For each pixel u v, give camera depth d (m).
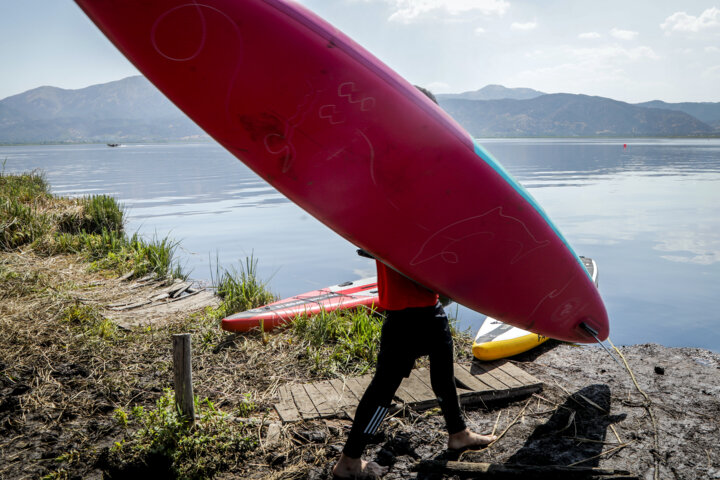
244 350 4.19
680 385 3.45
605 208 15.46
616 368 3.79
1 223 7.66
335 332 4.46
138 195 20.19
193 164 46.62
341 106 2.17
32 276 5.82
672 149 83.88
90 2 1.89
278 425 2.94
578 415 3.07
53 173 34.44
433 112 2.36
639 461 2.57
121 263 7.03
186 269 8.58
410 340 2.39
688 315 6.31
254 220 13.93
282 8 2.06
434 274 2.46
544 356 4.09
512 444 2.77
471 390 3.26
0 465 2.56
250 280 5.97
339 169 2.26
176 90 2.07
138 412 2.92
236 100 2.08
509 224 2.60
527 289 2.83
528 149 86.31
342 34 2.22
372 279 6.35
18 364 3.64
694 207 15.55
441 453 2.69
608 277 8.11
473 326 5.86
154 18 1.92
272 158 2.21
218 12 1.96
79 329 4.37
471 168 2.45
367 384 3.45
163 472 2.55
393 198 2.34
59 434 2.85
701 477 2.43
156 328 4.68
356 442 2.40
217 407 3.25
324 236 11.71
